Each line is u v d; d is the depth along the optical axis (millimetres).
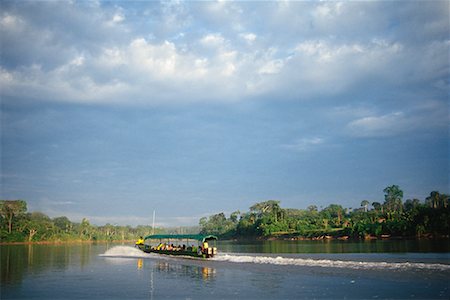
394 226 94250
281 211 143250
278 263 38531
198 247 48438
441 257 41219
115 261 47812
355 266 34125
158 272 35750
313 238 115938
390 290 23781
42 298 24281
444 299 21391
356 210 159625
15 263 46250
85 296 24797
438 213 87062
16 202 134750
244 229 145125
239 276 31500
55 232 151625
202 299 23281
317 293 23781
